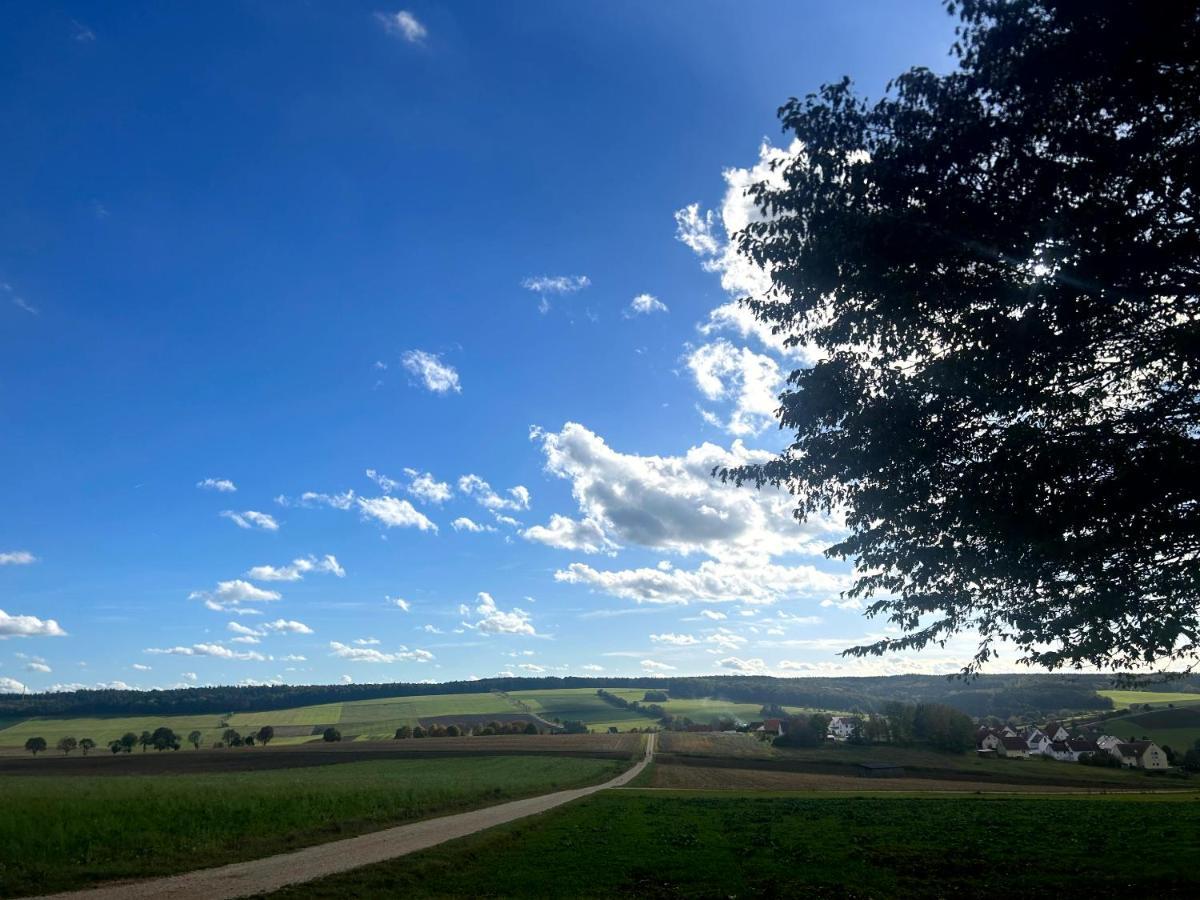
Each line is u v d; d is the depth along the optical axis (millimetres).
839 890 15227
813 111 12086
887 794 53656
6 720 171250
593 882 16484
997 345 10195
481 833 25531
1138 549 10195
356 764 86875
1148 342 10188
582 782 63969
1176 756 101688
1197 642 10562
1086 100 10414
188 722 176500
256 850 22844
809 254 11609
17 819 23250
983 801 41656
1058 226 9602
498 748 113125
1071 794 56250
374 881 16766
